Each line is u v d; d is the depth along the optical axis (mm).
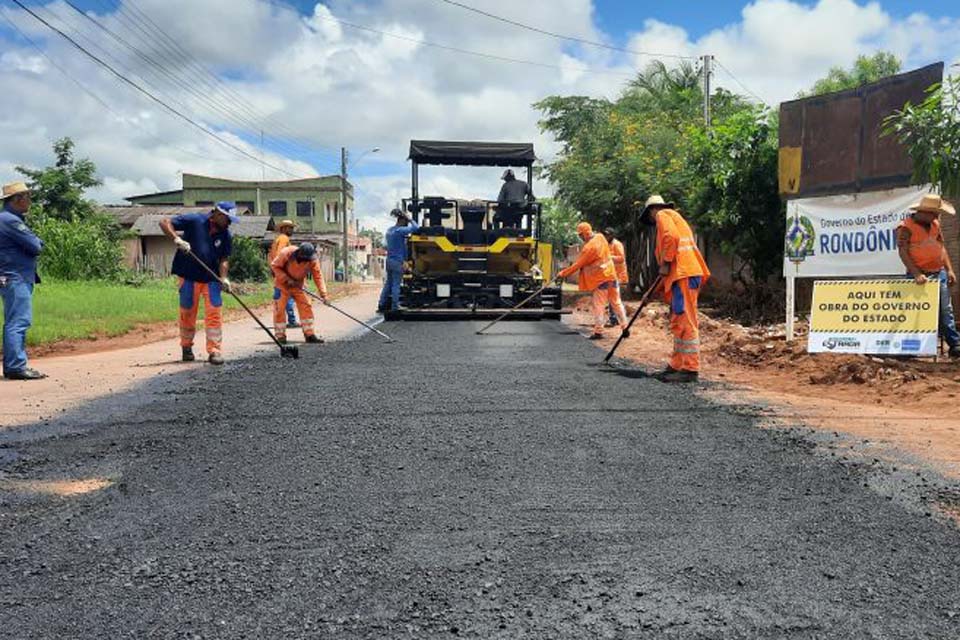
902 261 7176
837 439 4367
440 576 2484
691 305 6551
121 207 47125
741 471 3697
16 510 3168
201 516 3074
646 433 4484
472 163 14727
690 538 2822
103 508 3182
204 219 7555
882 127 7723
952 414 5055
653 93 30625
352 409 5145
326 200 65688
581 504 3205
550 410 5133
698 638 2080
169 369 7176
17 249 6742
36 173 32344
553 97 30188
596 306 10367
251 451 4070
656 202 6930
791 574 2502
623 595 2342
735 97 29844
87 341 10672
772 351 7844
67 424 4766
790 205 8500
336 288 36375
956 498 3293
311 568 2555
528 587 2402
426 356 8102
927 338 6887
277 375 6688
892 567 2562
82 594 2371
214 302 7562
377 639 2080
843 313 7316
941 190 7008
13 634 2115
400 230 13445
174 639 2088
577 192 21875
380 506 3182
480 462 3850
